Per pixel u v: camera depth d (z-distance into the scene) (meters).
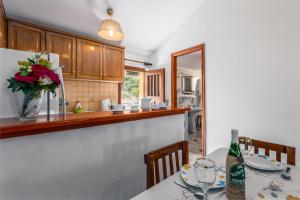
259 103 2.33
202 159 0.90
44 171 1.07
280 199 0.79
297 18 1.99
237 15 2.57
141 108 1.88
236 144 0.80
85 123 1.20
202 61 3.08
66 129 1.13
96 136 1.33
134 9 3.02
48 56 1.34
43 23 2.85
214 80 2.89
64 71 2.89
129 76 4.73
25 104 1.06
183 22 3.50
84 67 3.14
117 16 3.09
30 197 1.02
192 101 5.84
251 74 2.41
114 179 1.46
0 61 1.16
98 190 1.35
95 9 2.85
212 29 2.93
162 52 4.13
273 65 2.19
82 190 1.26
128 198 1.57
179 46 3.64
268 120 2.24
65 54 2.92
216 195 0.81
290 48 2.04
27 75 1.03
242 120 2.51
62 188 1.15
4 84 1.17
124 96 4.64
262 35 2.29
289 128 2.05
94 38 3.46
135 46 4.10
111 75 3.56
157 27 3.57
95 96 3.64
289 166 1.14
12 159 0.95
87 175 1.28
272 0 2.20
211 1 2.94
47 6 2.60
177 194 0.83
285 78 2.09
